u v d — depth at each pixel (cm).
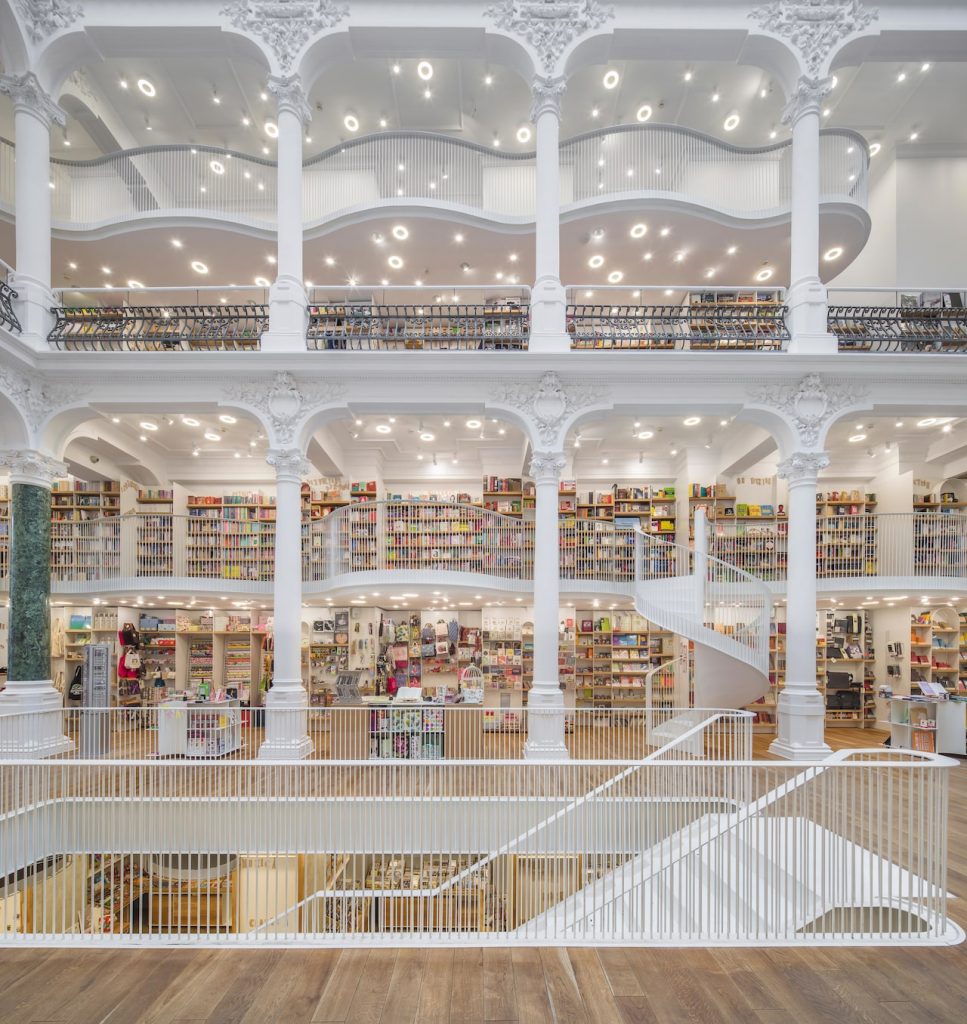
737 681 865
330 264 1129
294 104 881
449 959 361
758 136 1229
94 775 488
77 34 866
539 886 532
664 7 878
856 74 1069
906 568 1146
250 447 1340
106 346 955
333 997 324
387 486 1426
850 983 338
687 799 538
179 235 1028
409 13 873
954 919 411
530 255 1105
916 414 906
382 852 441
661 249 1079
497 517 1130
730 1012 312
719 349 979
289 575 847
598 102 1166
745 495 1291
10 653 845
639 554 974
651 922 395
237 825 499
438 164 1097
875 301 1230
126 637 1238
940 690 964
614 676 1277
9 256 1089
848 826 595
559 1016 309
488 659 1252
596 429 1203
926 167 1212
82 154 1249
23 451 843
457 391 874
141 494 1367
